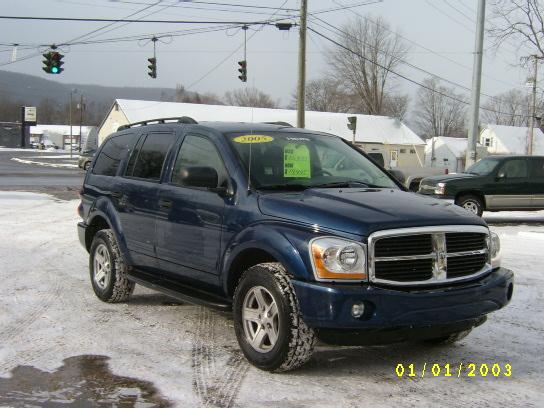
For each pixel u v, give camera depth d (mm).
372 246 4082
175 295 5383
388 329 4094
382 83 71938
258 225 4598
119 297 6469
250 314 4605
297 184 5066
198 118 54500
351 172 5586
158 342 5266
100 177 7008
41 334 5434
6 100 167625
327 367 4695
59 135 105938
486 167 15977
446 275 4312
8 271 8141
